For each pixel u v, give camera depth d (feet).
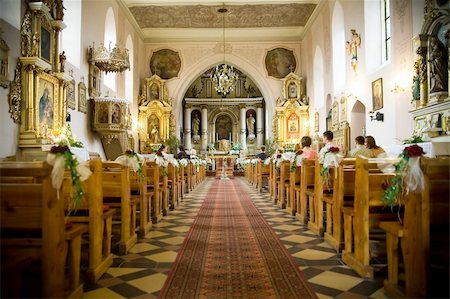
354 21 46.88
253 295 11.60
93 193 13.28
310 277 13.33
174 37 76.28
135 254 16.61
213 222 24.61
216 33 76.18
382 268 14.30
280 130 73.15
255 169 53.11
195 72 76.59
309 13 67.51
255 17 69.41
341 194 16.51
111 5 54.19
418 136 28.76
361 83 44.70
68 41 41.04
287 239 19.42
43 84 31.78
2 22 26.71
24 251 10.46
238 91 111.24
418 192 10.42
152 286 12.52
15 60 28.55
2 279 9.30
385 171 14.73
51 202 10.02
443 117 27.99
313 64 67.15
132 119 66.80
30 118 29.50
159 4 63.41
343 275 13.57
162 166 27.81
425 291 10.28
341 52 53.67
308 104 71.87
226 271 14.02
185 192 45.37
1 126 26.84
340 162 16.60
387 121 37.86
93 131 45.85
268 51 76.69
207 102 109.60
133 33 67.82
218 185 57.52
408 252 10.98
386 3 41.06
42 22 31.86
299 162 27.32
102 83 50.06
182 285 12.54
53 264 10.02
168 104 73.05
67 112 37.52
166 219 25.90
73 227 11.95
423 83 30.01
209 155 100.42
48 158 10.61
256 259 15.64
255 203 34.76
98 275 13.29
